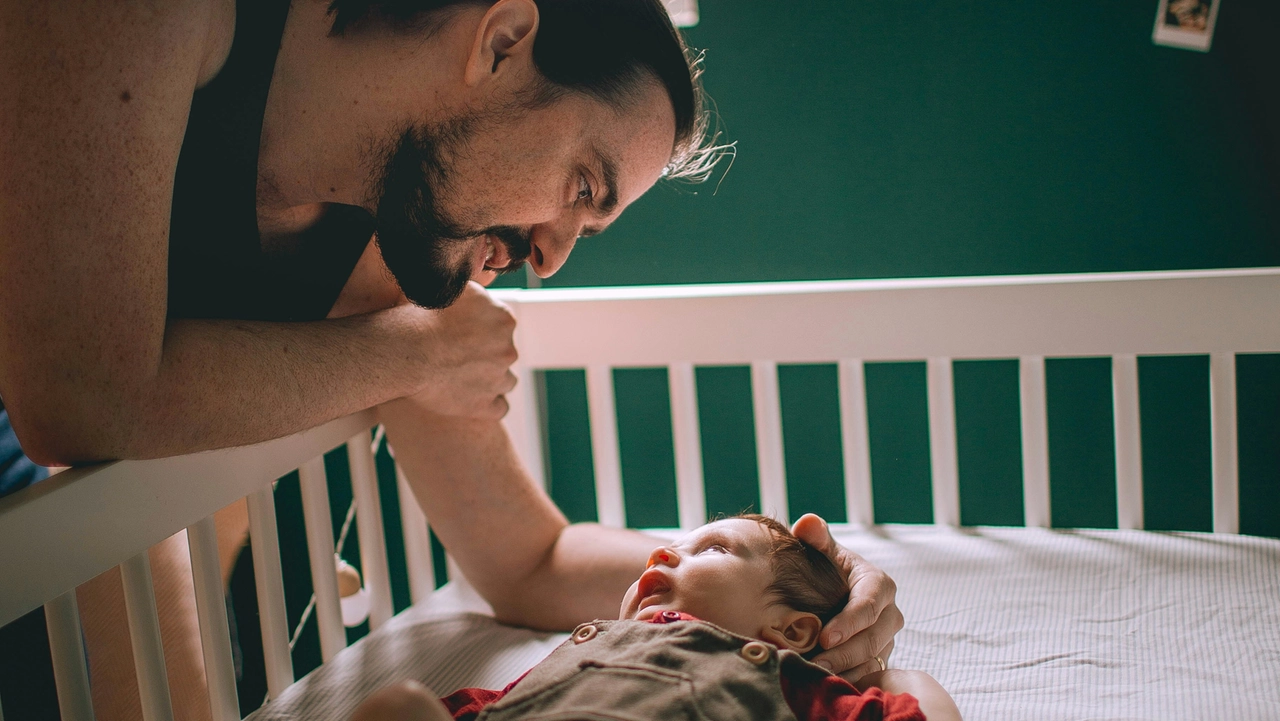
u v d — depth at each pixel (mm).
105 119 665
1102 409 1733
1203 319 1303
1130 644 1055
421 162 854
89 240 673
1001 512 1821
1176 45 1601
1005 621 1129
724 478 1980
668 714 699
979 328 1378
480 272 969
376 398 939
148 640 835
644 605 855
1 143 661
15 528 682
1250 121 1585
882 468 1878
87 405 706
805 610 858
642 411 1993
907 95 1741
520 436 1541
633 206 1907
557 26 835
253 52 794
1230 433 1309
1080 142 1676
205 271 854
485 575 1176
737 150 1839
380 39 829
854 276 1826
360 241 977
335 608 1121
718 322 1449
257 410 805
